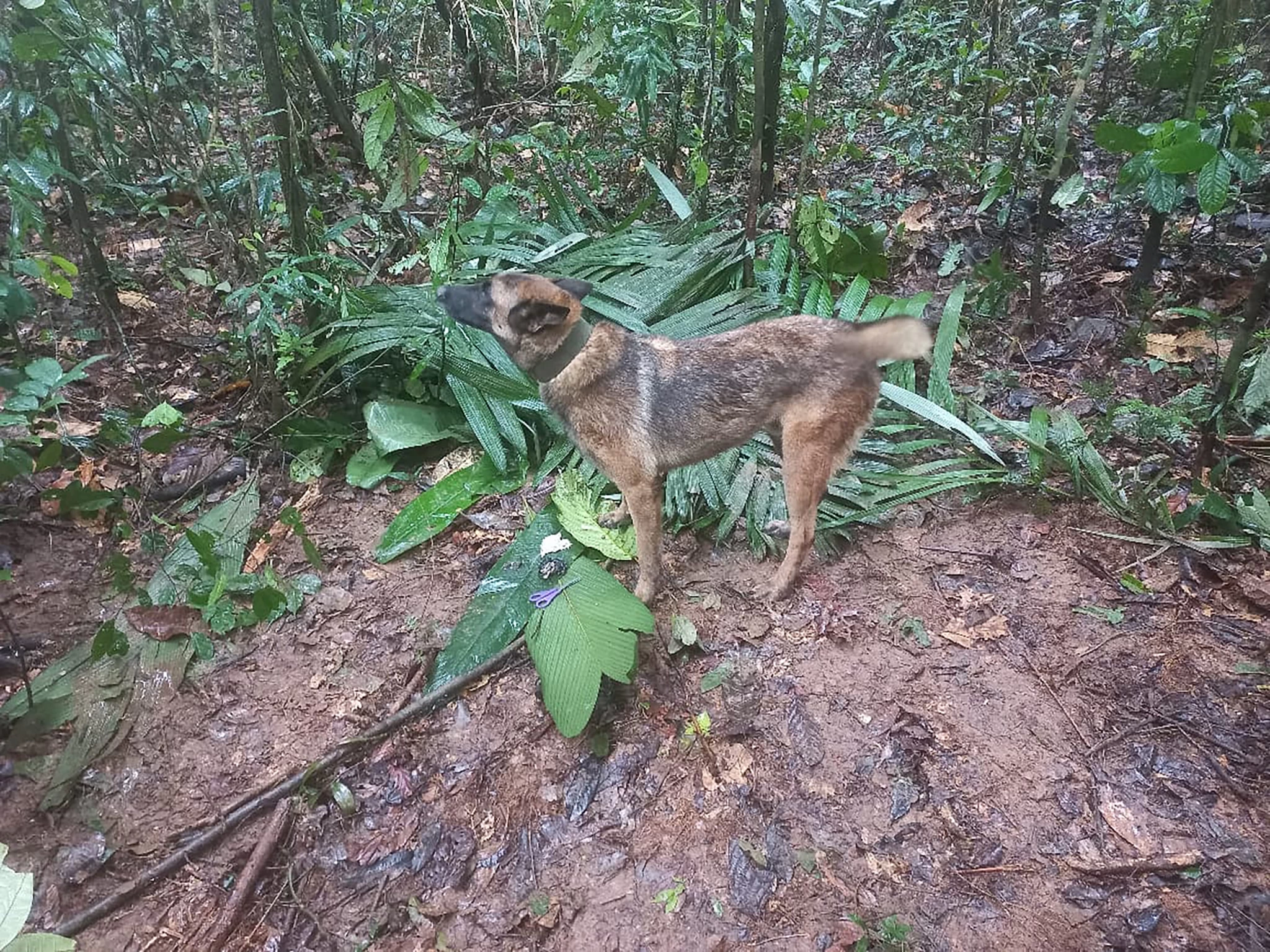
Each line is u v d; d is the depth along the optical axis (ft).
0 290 9.89
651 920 8.04
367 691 10.22
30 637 10.48
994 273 16.01
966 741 9.57
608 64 17.24
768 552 12.21
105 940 7.85
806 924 7.95
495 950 7.84
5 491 12.07
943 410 13.56
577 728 9.22
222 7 20.65
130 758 9.38
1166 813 8.75
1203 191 13.12
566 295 10.00
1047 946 7.74
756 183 15.26
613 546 11.69
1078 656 10.50
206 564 9.51
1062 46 22.11
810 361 10.35
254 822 8.83
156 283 16.94
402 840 8.73
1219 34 14.19
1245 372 13.44
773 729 9.75
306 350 14.02
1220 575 11.31
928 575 11.80
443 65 22.97
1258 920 7.81
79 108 13.57
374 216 17.81
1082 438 12.76
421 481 13.42
